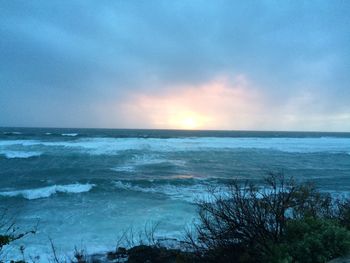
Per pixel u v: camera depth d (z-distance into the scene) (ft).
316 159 101.24
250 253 12.17
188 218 32.58
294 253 10.89
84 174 63.52
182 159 93.20
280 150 124.57
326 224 12.66
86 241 26.40
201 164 83.82
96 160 84.79
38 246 25.13
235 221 12.76
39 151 94.79
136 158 91.71
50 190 46.50
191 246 17.31
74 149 100.53
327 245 11.15
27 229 29.40
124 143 118.93
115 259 21.72
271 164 86.63
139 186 51.60
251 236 12.83
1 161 80.12
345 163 91.97
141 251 21.08
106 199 42.37
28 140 122.72
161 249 20.63
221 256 12.71
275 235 12.36
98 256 22.65
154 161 87.20
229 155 106.63
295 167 81.25
